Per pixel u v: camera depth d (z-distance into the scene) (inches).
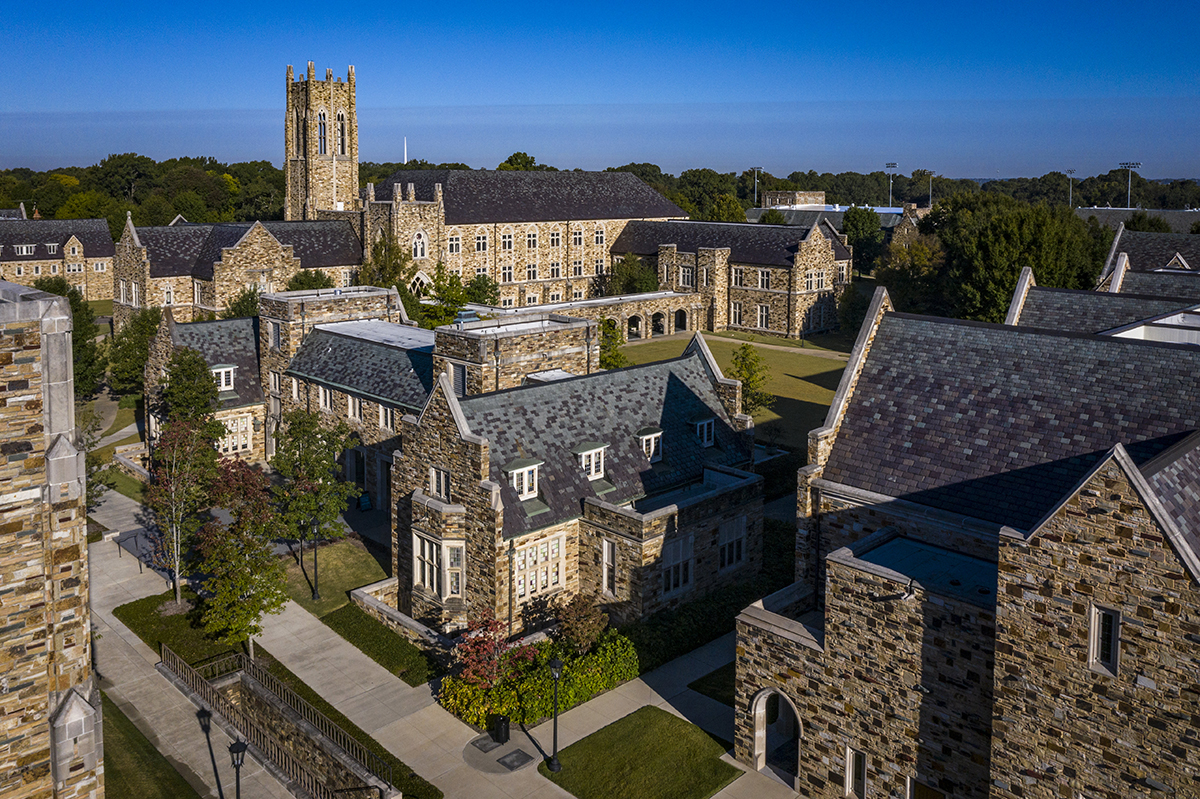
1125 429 1071.6
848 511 1191.6
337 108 4323.3
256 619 1427.2
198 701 1291.8
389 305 2417.6
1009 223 3282.5
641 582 1407.5
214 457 1734.7
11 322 673.6
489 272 4375.0
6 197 7795.3
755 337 4185.5
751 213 7824.8
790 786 1093.1
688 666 1363.2
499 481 1423.5
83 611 730.8
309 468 1647.4
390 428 1951.3
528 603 1434.5
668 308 4170.8
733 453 1745.8
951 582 994.7
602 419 1606.8
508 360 1769.2
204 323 2356.1
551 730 1205.1
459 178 4397.1
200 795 1082.7
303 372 2144.4
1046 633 844.0
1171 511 807.1
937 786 966.4
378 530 1911.9
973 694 927.0
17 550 693.3
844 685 1025.5
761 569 1644.9
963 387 1217.4
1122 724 807.7
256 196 7416.3
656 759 1138.0
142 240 3567.9
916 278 3961.6
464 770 1124.5
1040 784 864.9
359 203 4222.4
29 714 712.4
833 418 1250.0
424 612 1501.0
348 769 1102.4
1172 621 768.3
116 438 2571.4
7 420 680.4
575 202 4736.7
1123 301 1692.9
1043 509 1043.9
